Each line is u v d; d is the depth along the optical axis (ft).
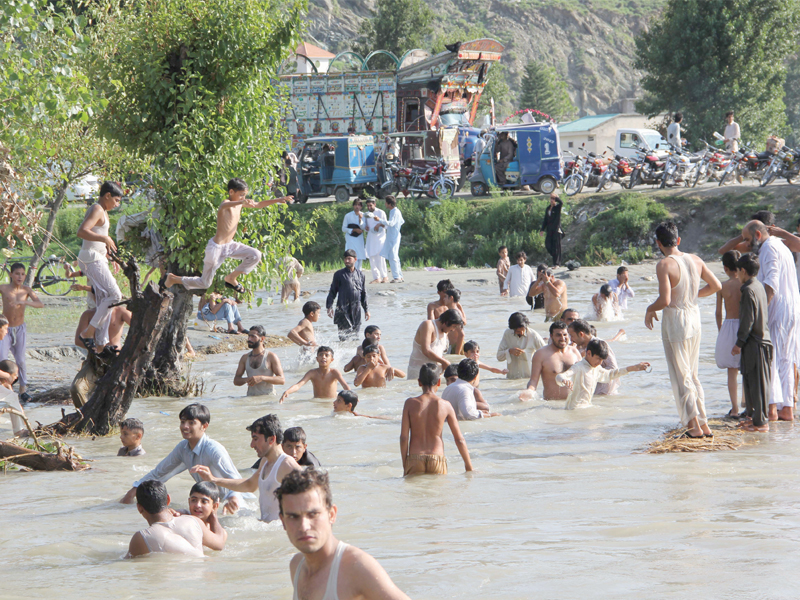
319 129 242.17
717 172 196.85
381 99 237.86
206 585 26.61
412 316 116.88
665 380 68.44
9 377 56.80
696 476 39.91
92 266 65.92
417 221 212.23
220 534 33.78
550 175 207.92
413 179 222.69
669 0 321.52
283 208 80.02
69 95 58.54
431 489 40.37
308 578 16.83
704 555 26.43
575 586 23.79
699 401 48.52
